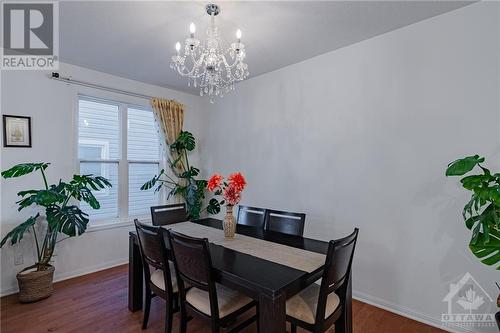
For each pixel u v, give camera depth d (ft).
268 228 8.25
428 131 7.18
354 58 8.60
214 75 9.20
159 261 6.09
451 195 6.80
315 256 5.79
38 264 8.55
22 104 9.09
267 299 4.33
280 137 10.77
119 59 9.70
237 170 12.56
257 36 8.04
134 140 12.37
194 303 5.53
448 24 6.86
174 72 11.02
